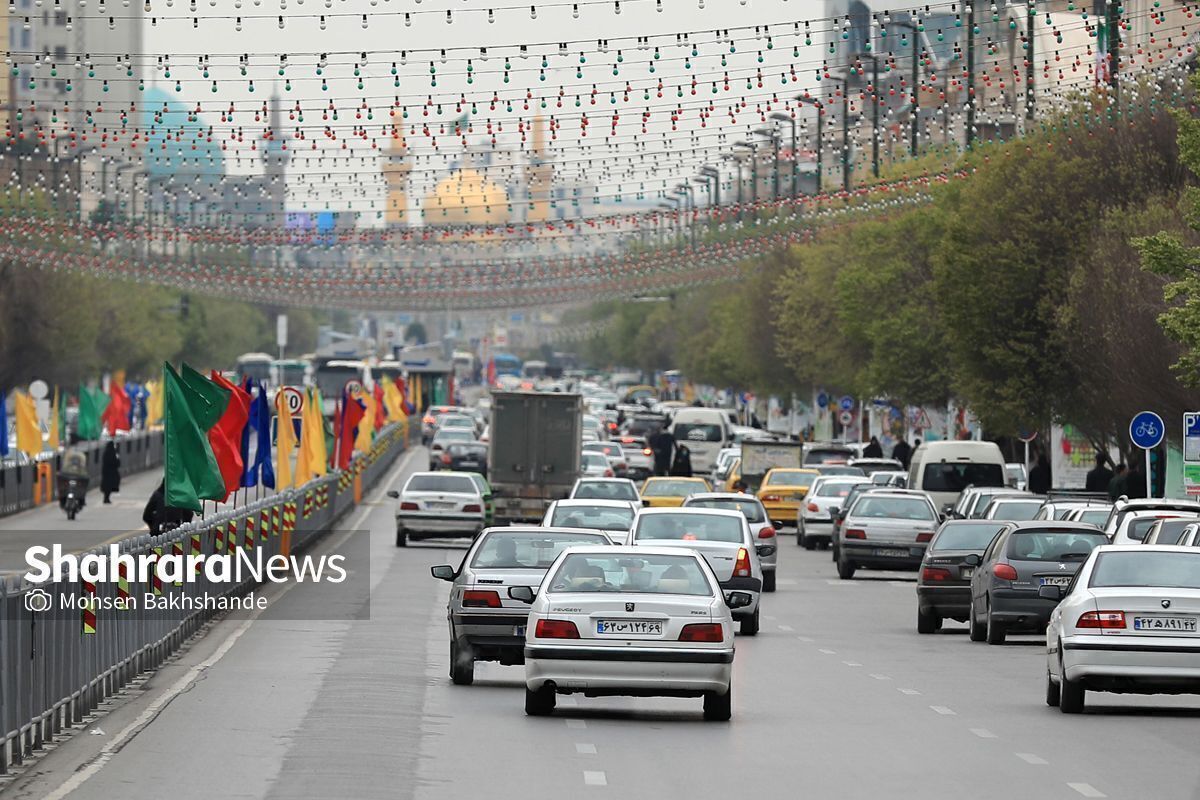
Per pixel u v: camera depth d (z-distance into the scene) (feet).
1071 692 207.82
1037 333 544.21
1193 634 202.28
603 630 193.98
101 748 174.19
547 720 198.70
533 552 239.91
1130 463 510.58
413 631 302.25
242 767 162.40
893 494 454.40
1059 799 149.48
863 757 173.58
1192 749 179.93
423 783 154.81
